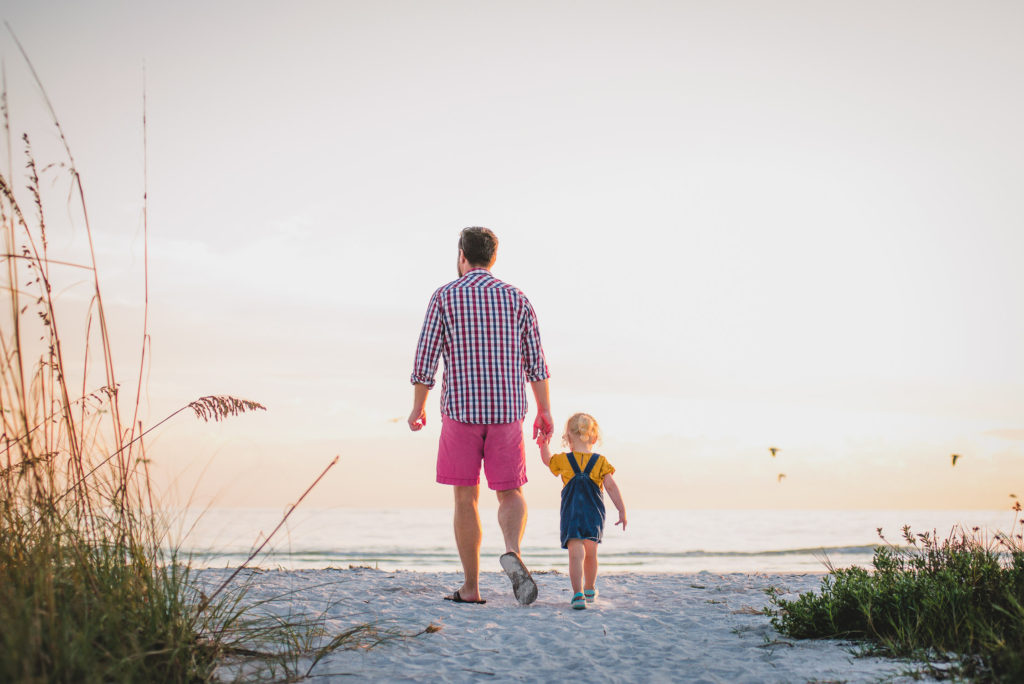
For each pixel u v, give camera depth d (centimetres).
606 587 577
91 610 248
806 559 1658
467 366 456
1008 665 257
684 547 2350
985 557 381
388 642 345
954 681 263
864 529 3356
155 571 281
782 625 379
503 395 456
